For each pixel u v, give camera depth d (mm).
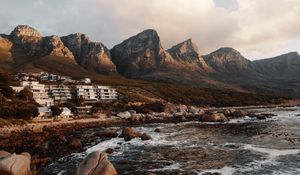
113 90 178875
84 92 168500
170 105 152625
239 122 96500
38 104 128250
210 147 50312
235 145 50375
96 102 160250
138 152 48156
